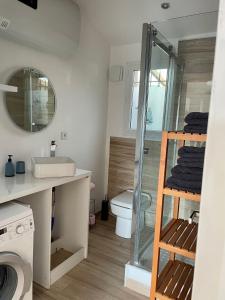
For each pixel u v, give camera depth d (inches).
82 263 85.2
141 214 77.0
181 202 79.7
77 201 86.7
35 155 86.0
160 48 77.9
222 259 27.9
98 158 122.8
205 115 46.3
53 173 73.3
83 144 110.5
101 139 123.6
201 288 29.7
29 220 55.6
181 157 48.4
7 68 72.9
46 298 68.4
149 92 73.5
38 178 72.1
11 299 54.5
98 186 125.1
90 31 104.8
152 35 71.6
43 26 70.4
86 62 105.3
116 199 105.7
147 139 75.3
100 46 112.9
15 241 52.3
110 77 121.3
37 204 71.1
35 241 73.0
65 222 90.4
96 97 115.4
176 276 53.3
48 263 71.5
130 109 119.0
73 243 90.0
